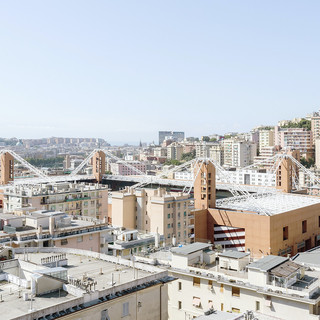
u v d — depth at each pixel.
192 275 82.75
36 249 74.56
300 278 77.69
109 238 118.19
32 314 45.00
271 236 166.88
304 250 192.00
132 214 163.38
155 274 59.34
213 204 190.88
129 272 62.78
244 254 86.25
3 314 46.78
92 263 67.62
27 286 55.06
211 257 88.88
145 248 114.06
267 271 74.12
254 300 75.00
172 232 157.25
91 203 168.75
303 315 69.25
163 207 153.25
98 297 51.66
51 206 153.88
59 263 65.31
